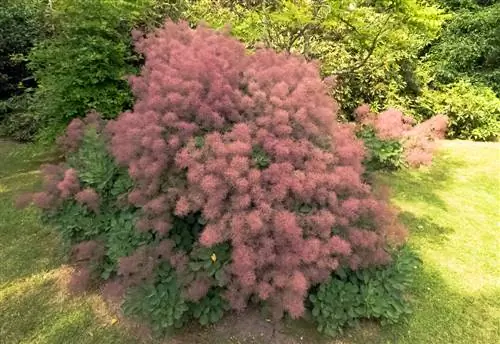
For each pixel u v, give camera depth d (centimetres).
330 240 240
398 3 386
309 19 399
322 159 253
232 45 309
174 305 249
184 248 264
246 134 246
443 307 295
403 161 428
